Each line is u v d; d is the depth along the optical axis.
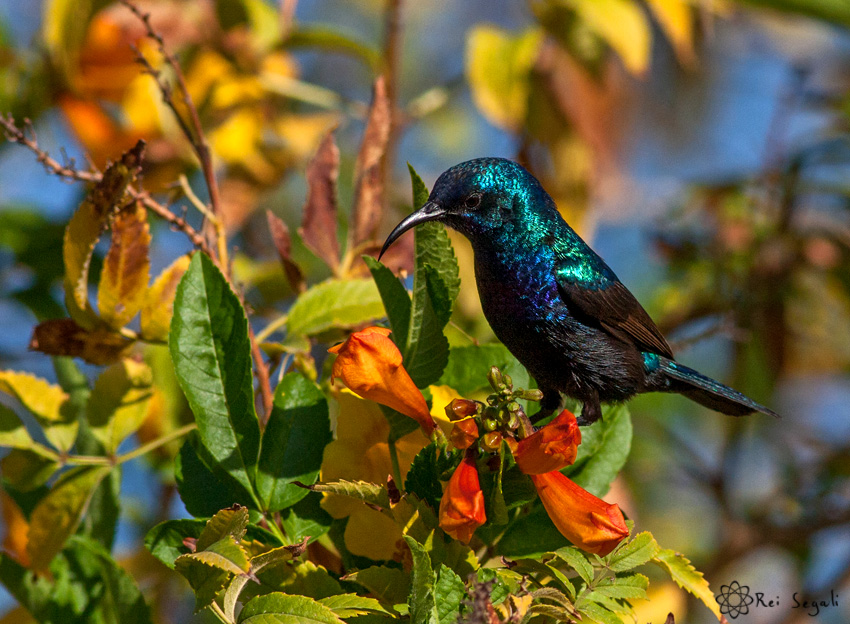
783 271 9.84
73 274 5.25
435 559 4.31
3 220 8.08
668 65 14.81
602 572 4.29
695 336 7.72
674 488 11.38
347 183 10.91
